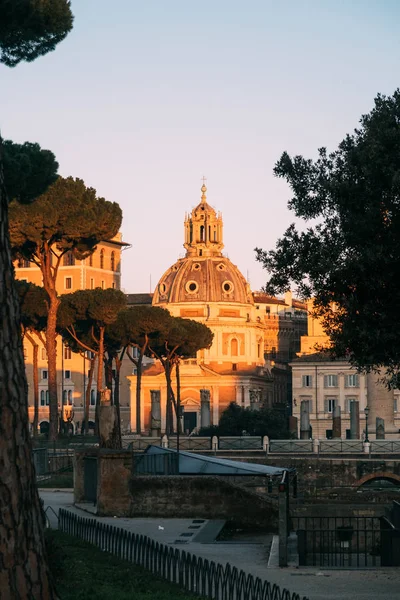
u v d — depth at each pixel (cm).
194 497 4134
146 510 4156
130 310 12950
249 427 13925
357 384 19775
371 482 9500
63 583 2334
